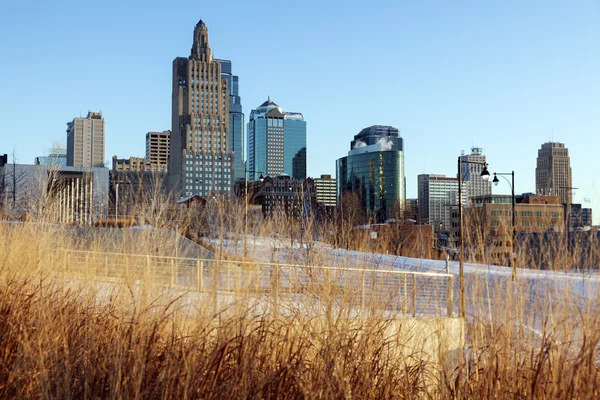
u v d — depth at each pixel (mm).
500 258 7555
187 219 18391
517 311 5910
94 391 4938
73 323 5902
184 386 4789
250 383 5145
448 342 6953
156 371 5145
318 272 7043
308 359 6023
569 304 5449
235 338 5551
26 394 4789
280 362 5582
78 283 6902
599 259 5906
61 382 4887
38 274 7293
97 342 5551
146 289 6383
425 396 6434
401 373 6344
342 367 5684
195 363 5121
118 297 6598
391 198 174875
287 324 6129
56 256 7773
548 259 6156
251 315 6449
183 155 185375
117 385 4648
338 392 5355
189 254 16750
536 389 5438
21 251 7453
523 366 5734
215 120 193125
